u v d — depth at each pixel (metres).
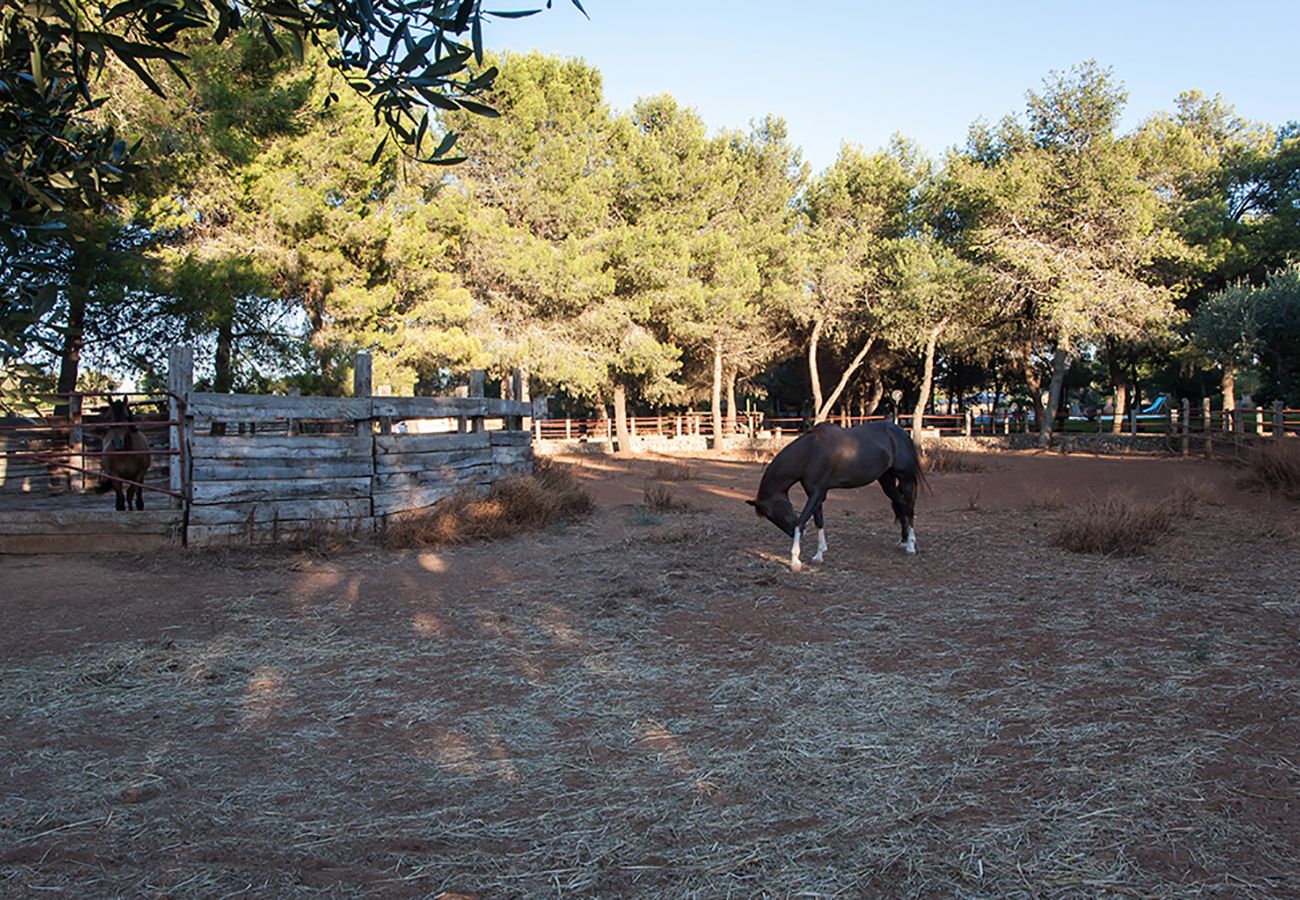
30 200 2.84
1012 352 35.91
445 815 3.37
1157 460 22.11
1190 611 6.32
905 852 3.01
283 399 9.88
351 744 4.11
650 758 3.90
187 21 2.64
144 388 16.03
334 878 2.90
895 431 9.09
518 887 2.84
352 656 5.57
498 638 5.98
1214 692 4.57
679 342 34.03
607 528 11.35
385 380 19.03
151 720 4.44
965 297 31.11
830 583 7.66
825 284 33.00
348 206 17.42
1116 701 4.48
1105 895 2.73
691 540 10.13
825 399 47.41
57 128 2.78
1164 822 3.18
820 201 34.22
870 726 4.23
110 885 2.87
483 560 9.05
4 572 8.27
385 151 17.44
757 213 34.28
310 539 9.48
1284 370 27.84
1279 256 30.09
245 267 15.01
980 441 30.67
